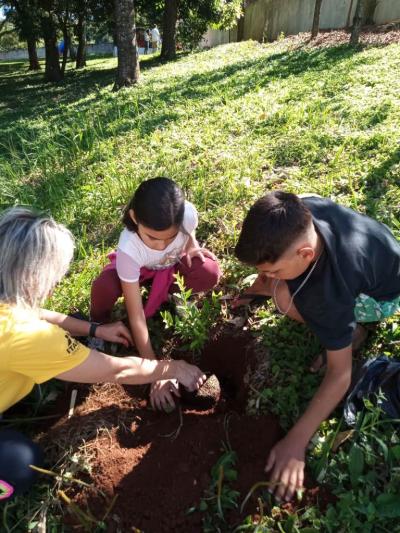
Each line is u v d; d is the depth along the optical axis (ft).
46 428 7.20
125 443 6.95
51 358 5.67
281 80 22.27
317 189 10.91
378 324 7.81
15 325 5.50
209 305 8.78
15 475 5.87
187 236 8.00
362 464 5.88
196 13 60.03
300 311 6.21
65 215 12.31
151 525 5.90
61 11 57.21
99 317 8.71
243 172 12.14
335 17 47.44
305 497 5.89
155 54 75.36
